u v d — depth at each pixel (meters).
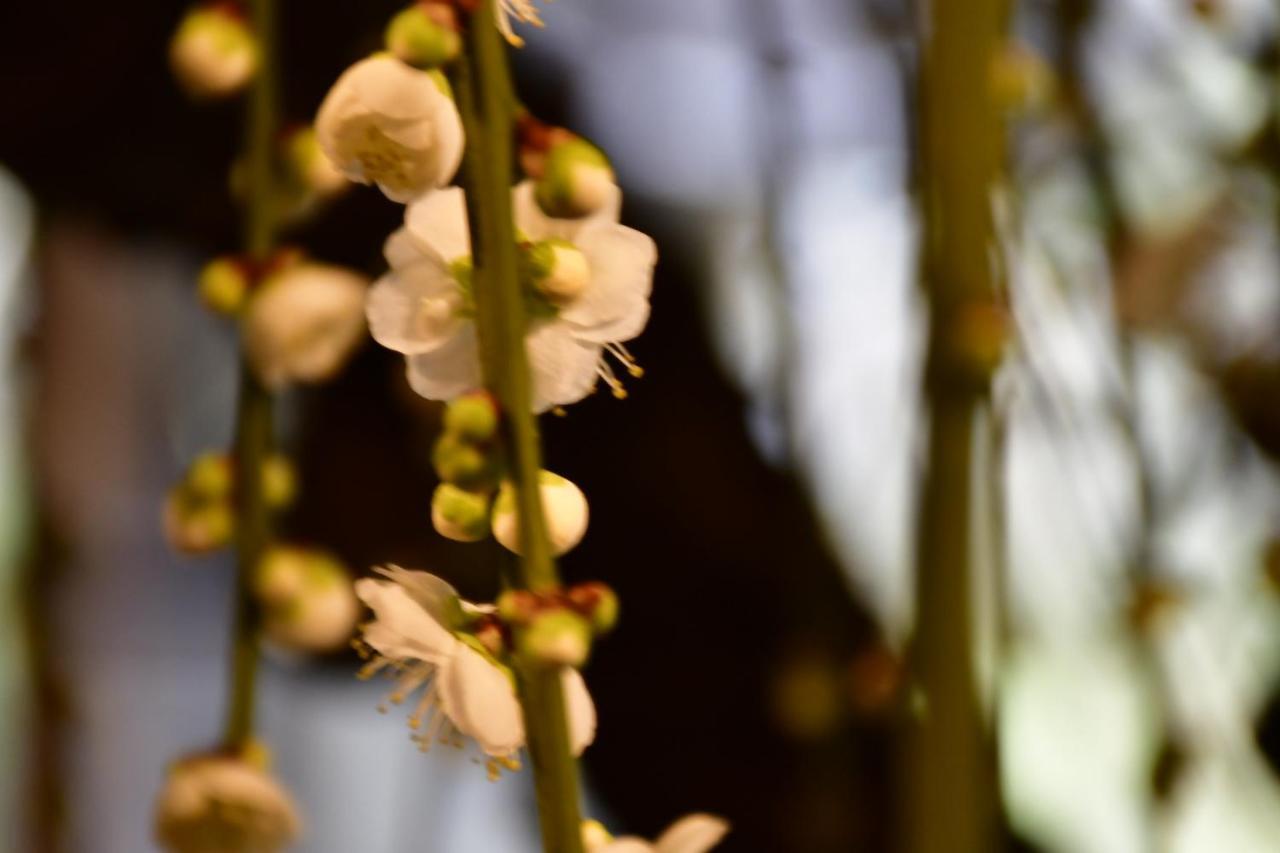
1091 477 0.70
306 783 0.97
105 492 1.08
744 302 0.88
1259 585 0.72
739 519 0.84
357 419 0.82
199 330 1.06
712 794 0.81
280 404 0.84
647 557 0.84
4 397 1.07
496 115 0.55
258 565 0.65
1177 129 0.75
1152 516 0.71
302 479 0.82
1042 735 0.84
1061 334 0.73
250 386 0.65
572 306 0.56
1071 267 0.75
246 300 0.65
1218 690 0.74
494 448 0.55
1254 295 0.75
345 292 0.64
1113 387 0.71
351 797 0.98
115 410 1.07
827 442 0.77
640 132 0.92
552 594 0.55
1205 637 0.74
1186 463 0.74
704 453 0.85
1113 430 0.71
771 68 0.75
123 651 1.11
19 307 1.04
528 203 0.57
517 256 0.56
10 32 0.79
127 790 1.11
